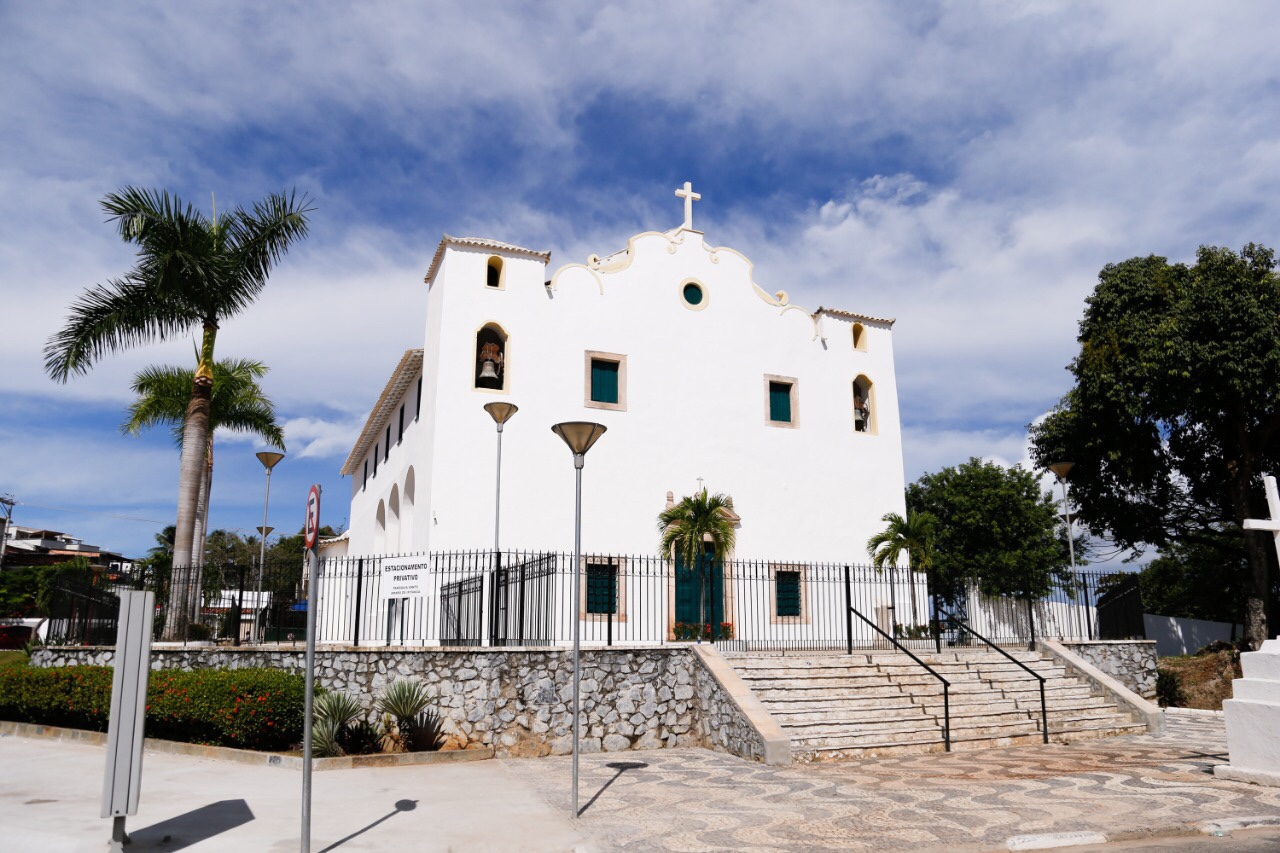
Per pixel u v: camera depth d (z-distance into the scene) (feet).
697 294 75.05
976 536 102.17
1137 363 72.38
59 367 54.08
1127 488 83.61
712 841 23.53
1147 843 23.90
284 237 58.54
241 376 87.66
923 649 56.80
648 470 69.00
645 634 65.26
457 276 65.72
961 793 30.17
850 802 28.68
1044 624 63.52
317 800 28.48
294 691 37.91
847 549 75.25
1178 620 94.68
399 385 78.89
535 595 49.42
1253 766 32.32
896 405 81.20
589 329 69.41
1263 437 73.46
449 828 24.71
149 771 34.01
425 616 59.62
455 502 62.03
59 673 45.39
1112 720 47.34
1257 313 68.33
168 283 53.16
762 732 37.11
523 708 40.45
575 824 25.45
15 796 28.37
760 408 74.84
